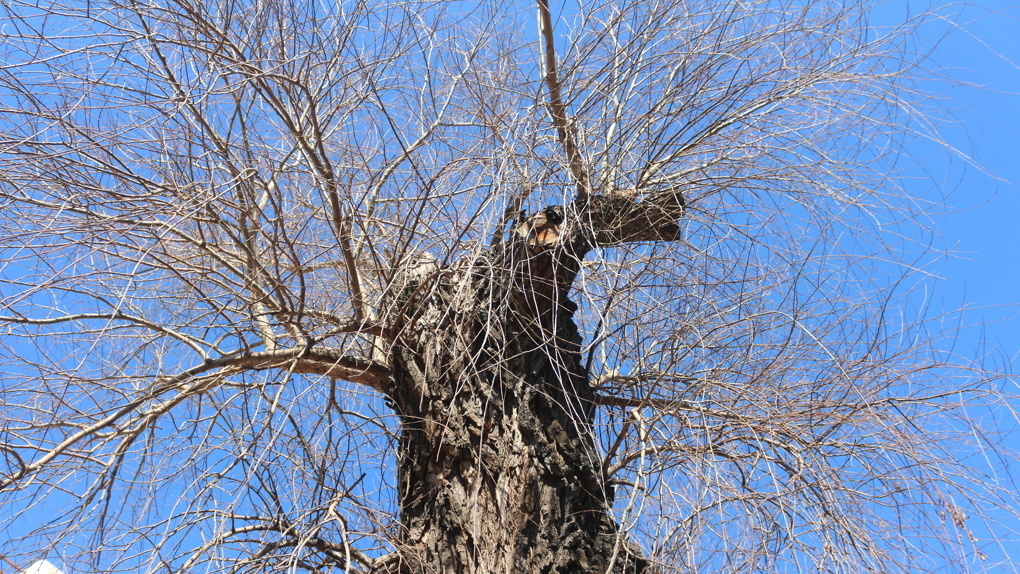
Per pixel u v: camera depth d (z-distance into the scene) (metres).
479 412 4.03
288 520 3.86
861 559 3.44
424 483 4.08
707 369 4.01
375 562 4.03
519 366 4.06
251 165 3.68
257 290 4.09
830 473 3.66
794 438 3.84
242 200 3.84
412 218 4.43
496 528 3.79
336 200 3.88
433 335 4.25
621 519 3.41
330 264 4.53
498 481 3.88
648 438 3.78
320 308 4.75
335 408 4.19
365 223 4.22
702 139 4.32
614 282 3.81
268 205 4.15
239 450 3.68
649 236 4.20
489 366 3.98
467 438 3.99
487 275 3.98
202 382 3.93
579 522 3.81
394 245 4.05
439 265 4.28
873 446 3.83
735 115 4.32
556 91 4.08
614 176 4.20
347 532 3.81
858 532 3.48
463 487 3.95
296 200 4.42
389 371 4.37
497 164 3.77
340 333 4.28
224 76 3.76
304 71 3.87
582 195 4.05
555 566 3.66
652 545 3.34
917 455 3.72
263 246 4.56
